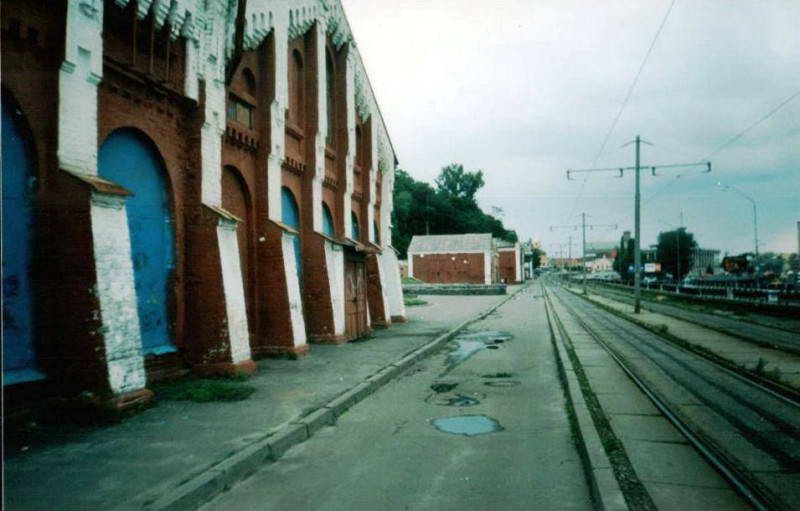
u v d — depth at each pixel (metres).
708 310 35.91
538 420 8.71
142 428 7.54
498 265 110.56
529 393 10.82
